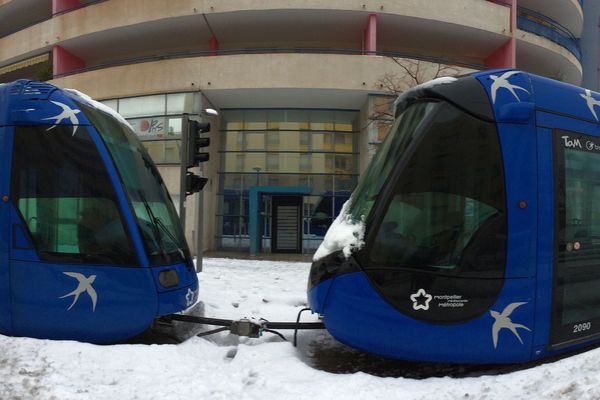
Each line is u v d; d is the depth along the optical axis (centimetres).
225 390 368
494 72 455
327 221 2064
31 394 353
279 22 1975
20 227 493
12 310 488
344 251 437
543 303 425
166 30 2073
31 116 509
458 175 427
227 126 2116
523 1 2366
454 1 1936
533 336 420
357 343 430
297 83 1809
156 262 511
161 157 1906
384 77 1788
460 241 419
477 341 411
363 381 378
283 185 2080
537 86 451
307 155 2084
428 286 413
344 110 2089
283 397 356
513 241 419
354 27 2002
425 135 434
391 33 2041
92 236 495
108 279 488
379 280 418
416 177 429
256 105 2053
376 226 426
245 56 1834
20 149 505
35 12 2622
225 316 680
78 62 2389
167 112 1898
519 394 330
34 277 487
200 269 1027
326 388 366
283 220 2078
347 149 2091
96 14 2088
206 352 495
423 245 420
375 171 471
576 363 357
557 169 443
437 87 447
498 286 414
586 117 472
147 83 1920
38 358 422
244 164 2102
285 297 830
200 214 1030
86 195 500
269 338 562
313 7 1848
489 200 423
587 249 461
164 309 508
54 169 502
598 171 475
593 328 464
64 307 486
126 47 2273
